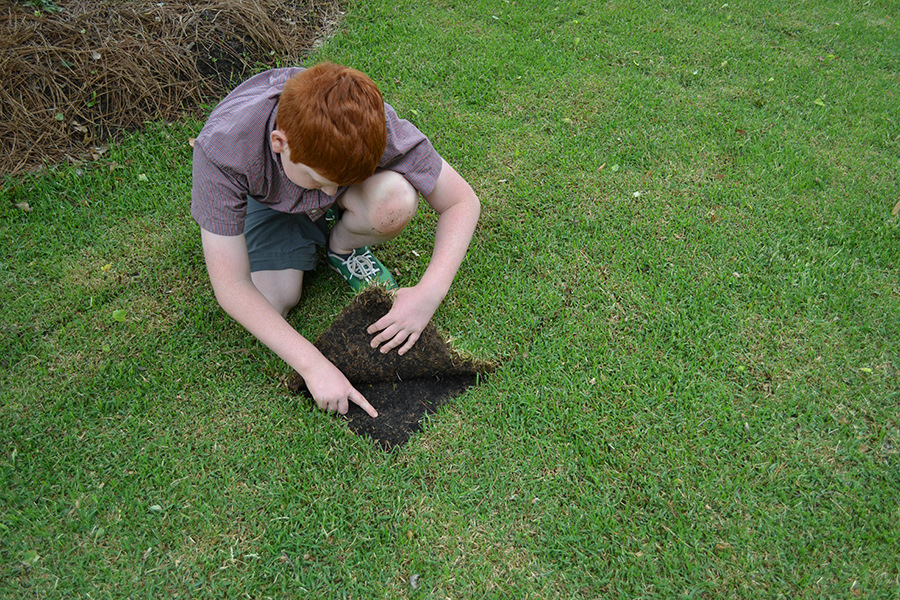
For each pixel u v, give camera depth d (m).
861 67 3.92
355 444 1.95
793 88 3.66
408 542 1.74
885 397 2.08
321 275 2.49
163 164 2.98
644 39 4.04
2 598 1.59
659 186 2.92
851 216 2.78
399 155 1.90
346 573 1.68
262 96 1.79
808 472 1.89
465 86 3.52
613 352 2.22
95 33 3.23
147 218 2.72
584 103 3.45
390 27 3.97
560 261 2.56
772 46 4.08
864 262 2.57
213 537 1.74
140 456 1.90
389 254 2.58
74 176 2.86
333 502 1.81
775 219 2.76
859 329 2.29
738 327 2.30
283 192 1.91
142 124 3.12
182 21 3.44
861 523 1.77
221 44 3.46
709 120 3.36
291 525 1.77
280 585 1.65
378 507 1.82
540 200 2.84
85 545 1.71
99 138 3.04
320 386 1.92
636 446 1.96
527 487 1.87
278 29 3.70
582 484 1.87
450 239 2.09
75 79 3.07
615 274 2.51
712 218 2.76
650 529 1.77
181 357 2.18
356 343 2.06
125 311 2.31
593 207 2.81
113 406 2.03
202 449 1.93
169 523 1.76
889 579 1.65
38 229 2.64
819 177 3.00
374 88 1.65
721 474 1.88
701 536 1.75
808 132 3.29
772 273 2.51
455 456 1.93
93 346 2.21
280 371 2.14
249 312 1.86
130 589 1.63
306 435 1.95
